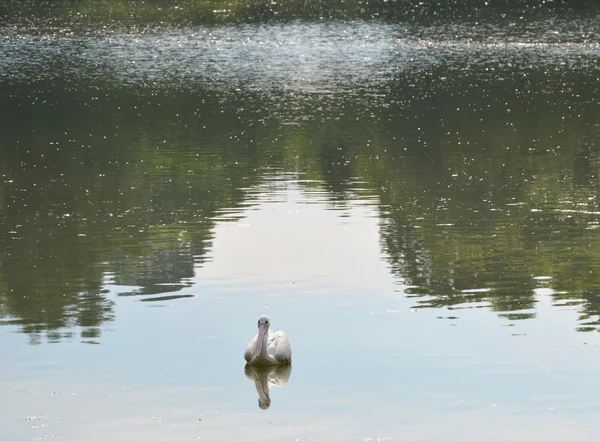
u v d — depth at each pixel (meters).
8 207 29.12
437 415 14.90
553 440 14.03
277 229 26.39
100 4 101.81
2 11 95.25
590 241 24.80
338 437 14.24
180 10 98.44
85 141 40.41
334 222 27.11
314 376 16.44
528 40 75.50
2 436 14.24
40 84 56.50
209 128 43.31
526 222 26.89
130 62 65.12
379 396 15.57
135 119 45.69
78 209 28.83
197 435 14.33
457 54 68.31
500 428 14.43
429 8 99.69
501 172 33.94
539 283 21.36
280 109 48.03
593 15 91.00
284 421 14.77
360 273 22.28
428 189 31.30
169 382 16.20
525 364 16.77
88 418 14.84
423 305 20.00
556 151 37.53
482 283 21.48
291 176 33.50
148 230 26.36
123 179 33.25
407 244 24.75
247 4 103.75
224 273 22.33
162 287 21.33
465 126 43.28
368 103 49.56
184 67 62.75
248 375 16.52
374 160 36.19
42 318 19.41
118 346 17.83
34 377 16.42
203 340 18.16
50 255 23.94
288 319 19.23
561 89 53.53
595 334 18.19
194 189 31.62
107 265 23.09
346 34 80.12
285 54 68.56
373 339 18.08
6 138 41.06
